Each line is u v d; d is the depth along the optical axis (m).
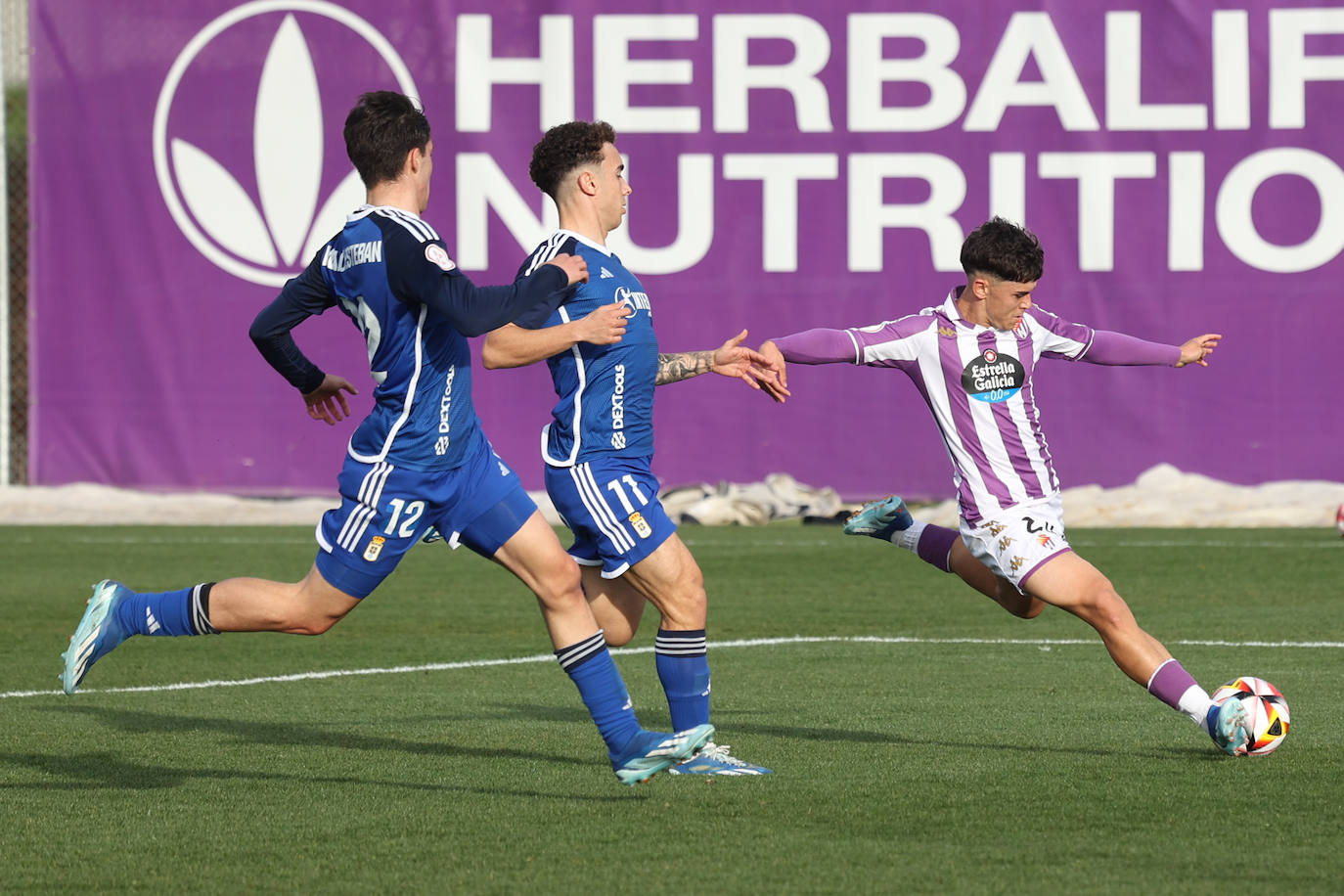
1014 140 54.38
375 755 18.94
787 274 55.12
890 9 54.59
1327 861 13.59
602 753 19.00
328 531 16.14
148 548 46.34
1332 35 53.34
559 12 55.34
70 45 56.25
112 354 56.44
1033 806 15.77
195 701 23.19
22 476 58.28
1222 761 17.98
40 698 23.50
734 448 55.25
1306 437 53.53
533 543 16.08
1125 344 19.58
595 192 17.77
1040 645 28.44
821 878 13.17
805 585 37.78
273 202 56.25
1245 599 34.50
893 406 54.75
